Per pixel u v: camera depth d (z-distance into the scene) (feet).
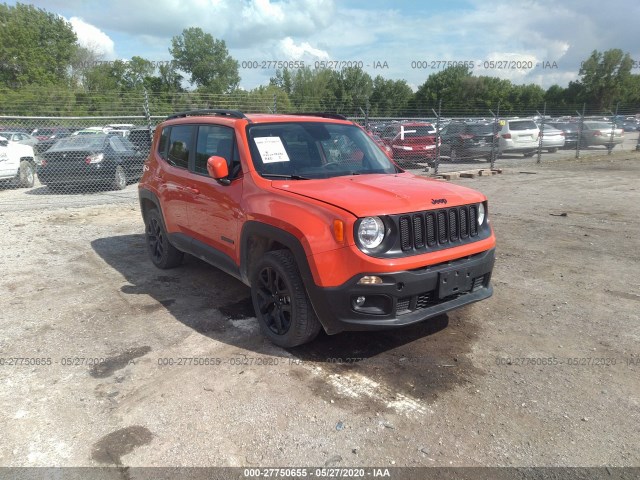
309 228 11.28
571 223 27.12
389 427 9.56
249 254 13.55
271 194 12.64
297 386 11.01
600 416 9.84
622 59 193.67
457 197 12.28
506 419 9.77
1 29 186.60
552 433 9.33
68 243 24.09
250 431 9.47
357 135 16.42
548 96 213.05
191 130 17.07
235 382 11.19
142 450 8.97
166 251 19.03
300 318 11.94
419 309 11.54
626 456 8.70
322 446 9.04
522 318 14.56
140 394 10.75
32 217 30.55
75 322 14.56
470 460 8.65
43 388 11.02
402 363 12.01
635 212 30.01
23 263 20.65
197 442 9.17
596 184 42.45
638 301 15.71
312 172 13.99
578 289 16.88
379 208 10.94
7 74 186.60
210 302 16.12
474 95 193.77
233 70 174.50
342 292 10.91
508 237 24.11
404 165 52.26
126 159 41.57
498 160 62.95
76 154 38.11
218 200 14.60
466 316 14.74
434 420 9.77
